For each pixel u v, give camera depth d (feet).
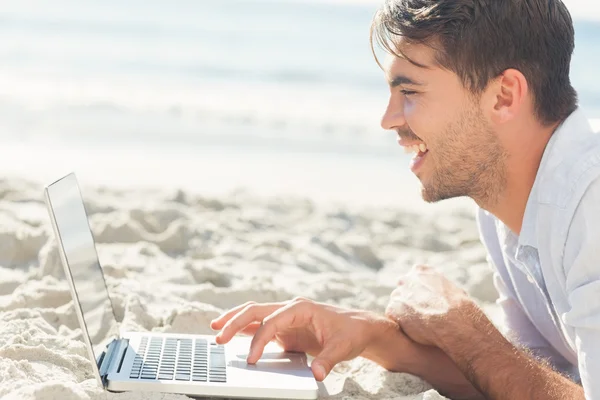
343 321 7.64
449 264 14.57
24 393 6.04
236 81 41.88
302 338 7.74
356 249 15.29
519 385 7.15
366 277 13.44
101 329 7.08
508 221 7.38
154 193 17.65
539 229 6.66
